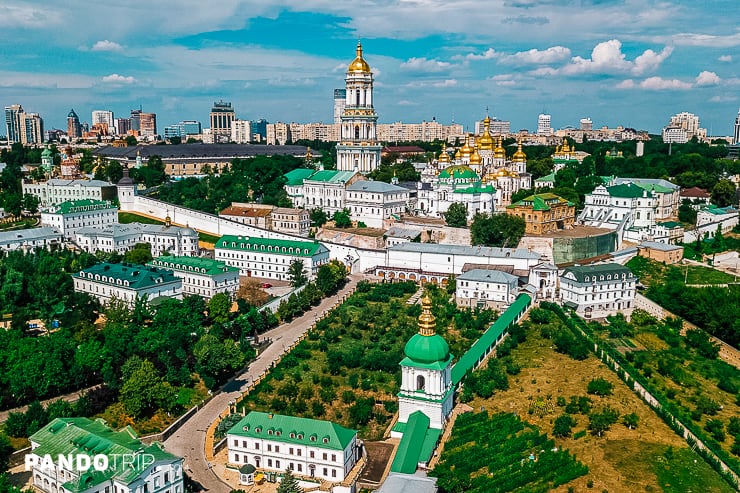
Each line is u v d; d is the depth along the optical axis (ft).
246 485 632.79
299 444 646.33
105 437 608.60
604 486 623.77
